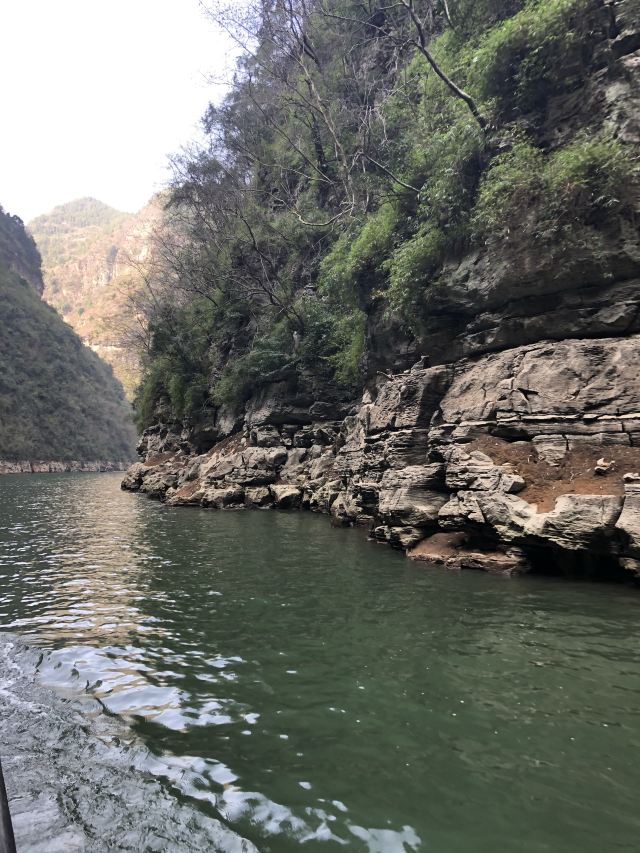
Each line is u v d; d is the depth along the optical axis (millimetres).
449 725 4641
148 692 5367
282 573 10531
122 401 137625
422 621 7297
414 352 15297
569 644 6316
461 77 15281
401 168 17031
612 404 9797
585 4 11211
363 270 17500
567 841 3258
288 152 33562
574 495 8875
